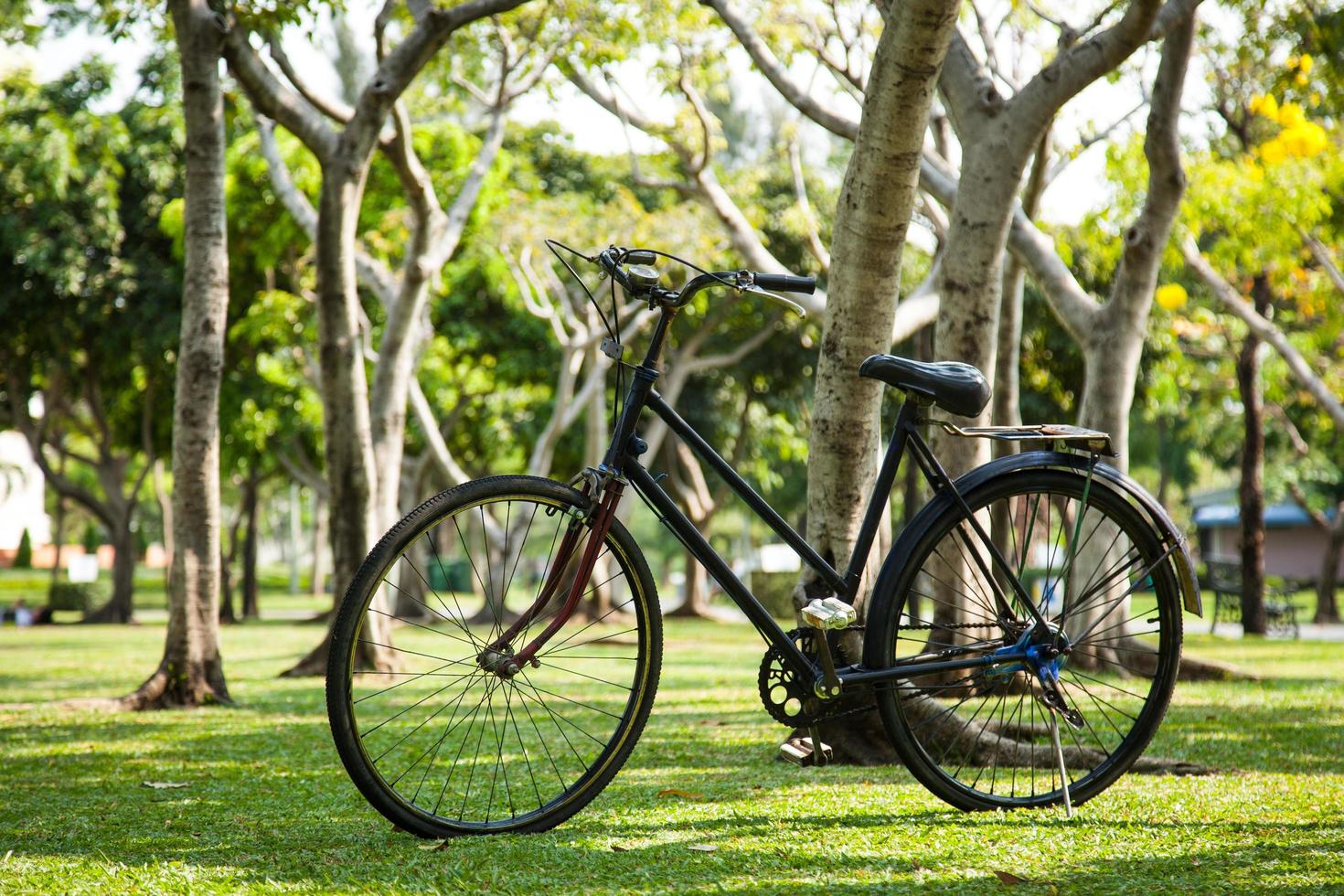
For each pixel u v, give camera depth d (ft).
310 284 56.24
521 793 10.69
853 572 10.23
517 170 64.59
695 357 66.33
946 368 10.09
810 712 9.78
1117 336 27.02
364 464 27.12
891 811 9.81
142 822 9.70
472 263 61.00
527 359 64.18
